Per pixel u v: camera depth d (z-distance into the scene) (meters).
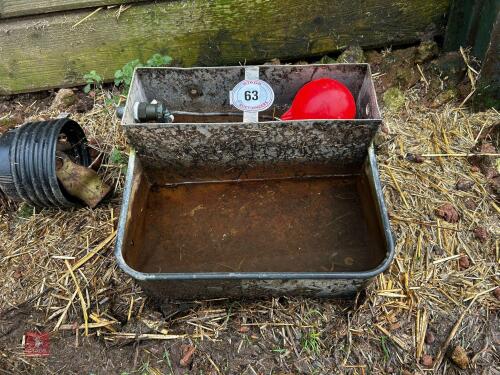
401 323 1.52
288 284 1.40
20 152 1.64
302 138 1.57
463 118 2.05
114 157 1.93
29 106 2.30
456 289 1.58
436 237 1.69
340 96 1.62
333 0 2.10
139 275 1.30
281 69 1.69
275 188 1.75
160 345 1.50
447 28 2.18
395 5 2.15
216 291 1.46
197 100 1.82
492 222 1.73
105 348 1.50
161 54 2.23
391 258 1.31
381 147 1.93
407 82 2.18
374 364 1.46
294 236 1.62
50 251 1.72
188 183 1.77
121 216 1.43
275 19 2.15
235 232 1.64
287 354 1.47
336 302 1.55
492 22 1.91
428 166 1.88
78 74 2.26
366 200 1.63
